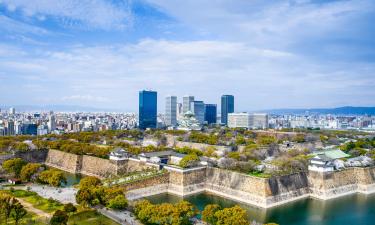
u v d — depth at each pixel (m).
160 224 145.12
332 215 184.50
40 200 178.75
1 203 142.25
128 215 158.88
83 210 163.38
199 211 170.50
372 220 177.12
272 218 179.12
